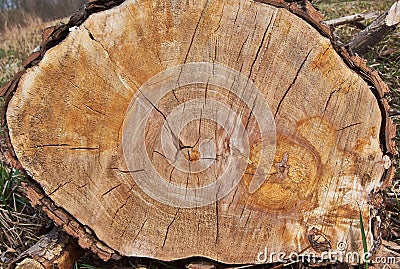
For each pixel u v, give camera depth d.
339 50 0.95
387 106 0.97
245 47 0.94
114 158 0.97
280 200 0.99
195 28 0.94
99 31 0.93
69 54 0.94
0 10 5.23
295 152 0.98
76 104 0.95
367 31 1.44
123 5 0.93
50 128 0.96
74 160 0.97
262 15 0.93
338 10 2.36
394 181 1.19
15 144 0.96
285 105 0.96
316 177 0.99
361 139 0.98
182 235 1.01
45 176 0.98
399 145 1.24
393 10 1.39
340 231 1.00
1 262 1.09
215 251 1.02
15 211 1.16
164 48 0.94
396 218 1.16
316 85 0.96
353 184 0.99
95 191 0.99
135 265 1.06
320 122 0.97
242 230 1.00
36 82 0.94
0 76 2.27
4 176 1.21
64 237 1.02
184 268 1.06
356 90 0.96
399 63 1.48
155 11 0.93
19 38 3.68
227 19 0.94
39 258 0.99
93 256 1.06
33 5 5.46
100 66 0.94
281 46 0.94
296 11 0.94
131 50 0.94
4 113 0.96
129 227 1.00
